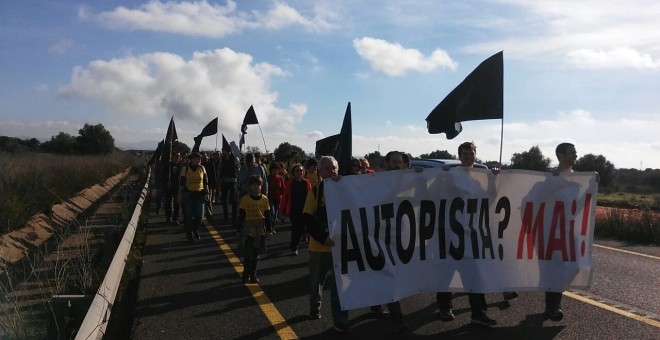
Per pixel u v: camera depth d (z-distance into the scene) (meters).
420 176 5.64
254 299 6.97
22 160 21.41
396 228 5.54
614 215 13.41
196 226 11.73
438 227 5.69
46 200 13.85
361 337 5.54
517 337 5.50
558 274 6.00
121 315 6.09
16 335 4.61
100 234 10.98
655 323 5.94
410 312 6.47
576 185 6.12
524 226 5.96
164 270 8.63
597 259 9.84
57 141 70.38
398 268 5.48
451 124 6.50
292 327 5.84
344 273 5.35
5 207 11.06
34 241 11.06
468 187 5.78
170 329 5.75
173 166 14.06
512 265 5.89
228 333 5.63
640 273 8.59
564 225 6.07
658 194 38.44
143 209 17.55
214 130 20.75
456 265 5.70
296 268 8.96
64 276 6.63
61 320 4.86
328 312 6.43
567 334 5.58
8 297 5.57
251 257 7.96
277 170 13.30
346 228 5.40
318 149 11.27
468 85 6.31
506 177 5.92
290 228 13.99
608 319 6.09
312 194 5.72
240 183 12.76
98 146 70.25
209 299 6.95
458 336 5.55
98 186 24.78
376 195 5.50
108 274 5.87
